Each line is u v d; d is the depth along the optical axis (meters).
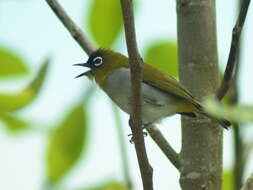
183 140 8.36
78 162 6.70
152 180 7.18
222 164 8.19
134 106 7.01
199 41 8.30
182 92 8.94
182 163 8.24
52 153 6.64
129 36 6.33
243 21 7.20
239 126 6.72
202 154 8.12
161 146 8.49
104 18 8.22
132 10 6.19
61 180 6.66
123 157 7.01
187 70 8.36
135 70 6.64
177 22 8.45
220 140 8.21
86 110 6.79
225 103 8.05
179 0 8.36
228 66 7.32
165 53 8.30
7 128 6.41
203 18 8.31
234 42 7.21
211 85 8.34
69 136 6.68
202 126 8.22
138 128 7.12
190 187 8.03
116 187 6.72
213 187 7.96
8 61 6.57
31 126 6.46
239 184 6.72
